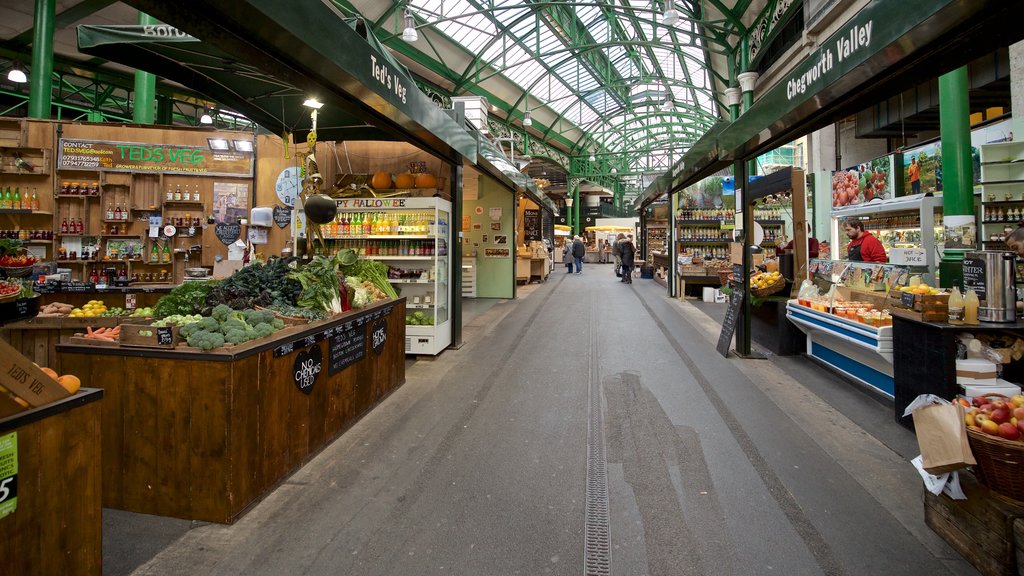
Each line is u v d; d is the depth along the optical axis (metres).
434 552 2.23
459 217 6.42
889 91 3.13
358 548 2.27
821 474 2.97
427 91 17.89
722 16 14.40
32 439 1.73
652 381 4.93
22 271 3.91
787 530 2.40
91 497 1.97
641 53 22.62
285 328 3.13
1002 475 2.05
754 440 3.47
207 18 2.17
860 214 9.19
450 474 2.99
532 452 3.30
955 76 4.80
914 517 2.50
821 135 13.06
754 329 6.92
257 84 4.51
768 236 10.34
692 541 2.31
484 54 18.45
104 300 5.79
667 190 11.35
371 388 4.15
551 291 13.57
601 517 2.52
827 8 9.38
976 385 3.20
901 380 3.74
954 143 4.84
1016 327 3.27
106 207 7.29
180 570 2.11
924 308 3.48
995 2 1.97
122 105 20.25
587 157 35.94
